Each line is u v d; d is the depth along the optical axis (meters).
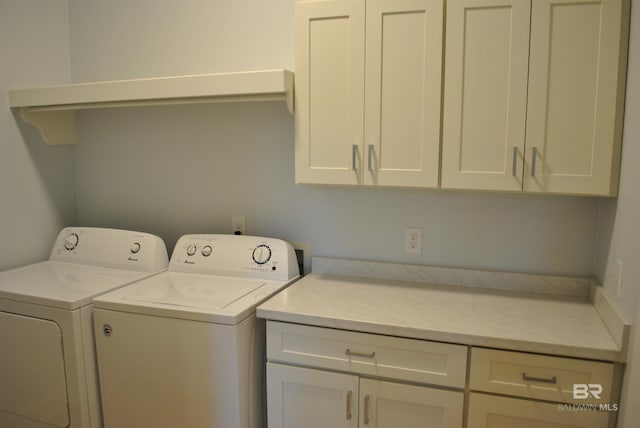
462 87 1.59
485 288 1.91
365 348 1.55
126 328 1.73
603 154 1.49
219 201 2.30
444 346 1.46
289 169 2.16
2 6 2.10
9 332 1.88
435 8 1.58
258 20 2.10
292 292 1.85
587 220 1.78
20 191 2.24
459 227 1.94
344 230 2.11
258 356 1.76
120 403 1.80
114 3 2.32
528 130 1.54
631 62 1.40
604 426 1.36
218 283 1.98
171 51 2.25
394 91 1.67
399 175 1.71
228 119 2.23
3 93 2.13
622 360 1.30
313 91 1.77
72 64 2.44
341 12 1.69
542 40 1.50
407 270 2.02
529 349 1.38
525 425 1.43
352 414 1.60
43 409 1.87
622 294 1.37
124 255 2.21
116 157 2.45
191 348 1.65
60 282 1.98
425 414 1.52
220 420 1.65
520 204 1.85
